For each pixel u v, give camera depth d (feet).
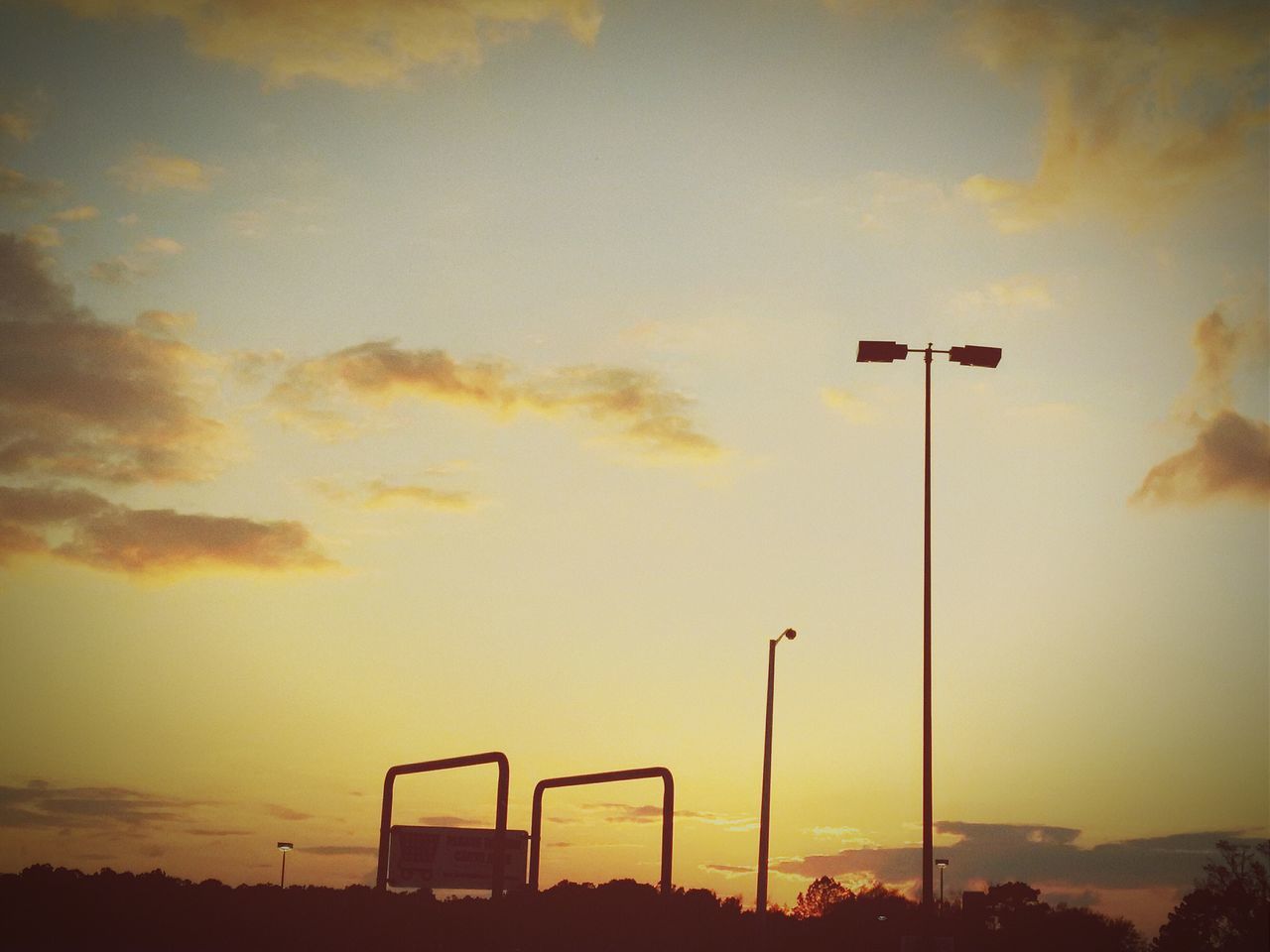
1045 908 310.65
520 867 91.86
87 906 221.25
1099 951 307.17
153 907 222.28
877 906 303.48
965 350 120.47
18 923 215.10
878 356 120.16
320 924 194.39
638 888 194.39
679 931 192.24
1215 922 262.47
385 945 152.97
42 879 225.15
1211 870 260.83
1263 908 256.93
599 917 190.80
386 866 90.89
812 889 306.76
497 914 90.94
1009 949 307.17
